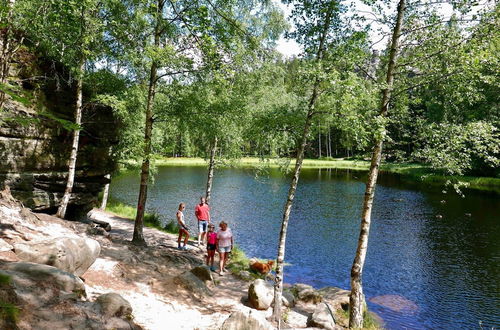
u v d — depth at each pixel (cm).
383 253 1602
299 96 909
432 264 1459
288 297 970
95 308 433
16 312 338
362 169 6003
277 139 960
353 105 706
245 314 638
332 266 1439
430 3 793
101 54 1116
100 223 1426
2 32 808
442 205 2695
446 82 826
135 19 1044
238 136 1471
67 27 944
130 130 1622
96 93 1212
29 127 1059
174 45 1102
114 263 853
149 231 1623
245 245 1698
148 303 721
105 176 1530
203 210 1423
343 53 788
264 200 2928
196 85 1141
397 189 3569
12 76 993
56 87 1163
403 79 895
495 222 2142
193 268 1008
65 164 1209
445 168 826
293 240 1795
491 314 1036
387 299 1140
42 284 413
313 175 4991
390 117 858
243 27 991
